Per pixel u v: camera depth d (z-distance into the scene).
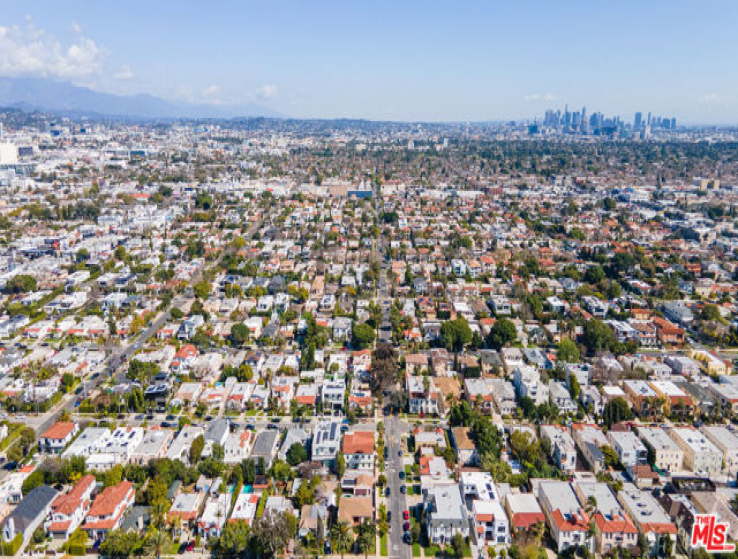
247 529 192.25
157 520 199.50
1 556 186.88
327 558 190.00
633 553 188.38
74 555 188.25
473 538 197.38
